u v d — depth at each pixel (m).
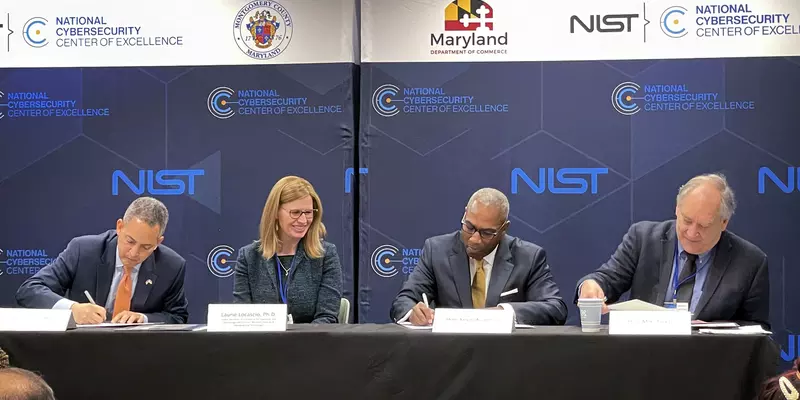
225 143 4.18
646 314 2.24
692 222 3.47
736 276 3.43
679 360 2.16
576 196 4.09
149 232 3.56
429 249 3.53
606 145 4.07
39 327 2.36
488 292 3.38
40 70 4.21
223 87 4.18
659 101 4.06
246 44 4.18
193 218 4.19
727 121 4.03
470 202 3.46
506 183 4.11
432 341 2.23
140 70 4.20
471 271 3.47
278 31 4.18
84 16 4.21
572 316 4.09
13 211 4.21
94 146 4.20
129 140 4.20
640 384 2.17
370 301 4.13
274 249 3.25
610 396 2.18
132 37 4.20
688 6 4.05
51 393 1.32
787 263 4.00
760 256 3.46
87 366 2.29
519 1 4.11
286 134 4.16
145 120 4.19
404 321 2.68
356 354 2.25
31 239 4.20
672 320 2.22
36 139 4.21
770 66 4.02
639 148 4.07
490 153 4.11
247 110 4.18
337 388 2.25
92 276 3.61
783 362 3.99
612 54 4.08
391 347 2.24
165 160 4.19
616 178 4.07
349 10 4.16
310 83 4.16
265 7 4.19
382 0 4.15
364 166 4.15
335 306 3.22
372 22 4.15
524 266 3.39
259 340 2.27
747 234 4.02
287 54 4.17
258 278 3.23
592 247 4.08
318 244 3.28
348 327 2.46
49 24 4.21
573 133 4.09
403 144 4.13
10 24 4.22
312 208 3.27
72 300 3.62
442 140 4.12
